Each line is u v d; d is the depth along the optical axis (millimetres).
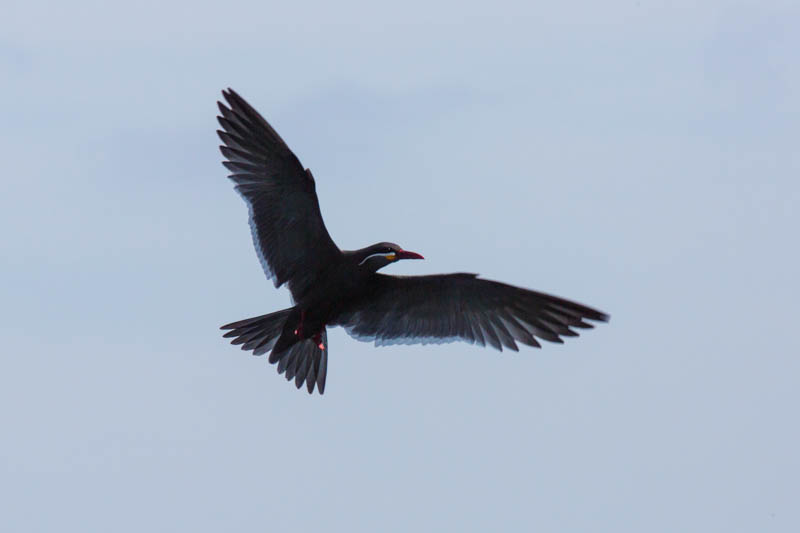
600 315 22391
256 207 23391
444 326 23453
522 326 22922
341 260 23219
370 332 23781
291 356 23953
